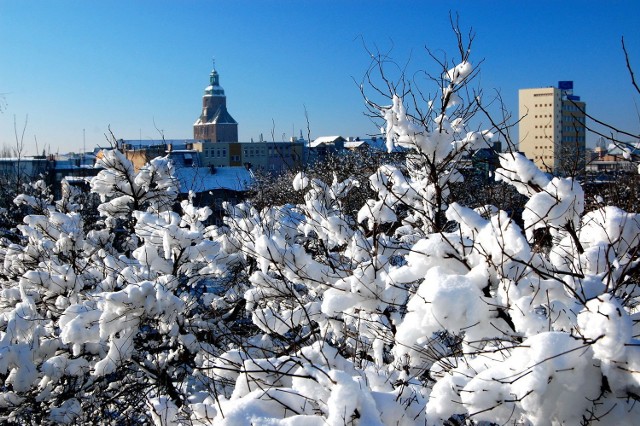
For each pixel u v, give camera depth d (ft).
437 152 22.34
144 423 31.09
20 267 42.01
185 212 38.75
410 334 13.37
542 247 16.63
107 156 44.42
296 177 31.27
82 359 30.48
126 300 26.35
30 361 28.89
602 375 11.39
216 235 37.91
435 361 16.25
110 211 45.80
